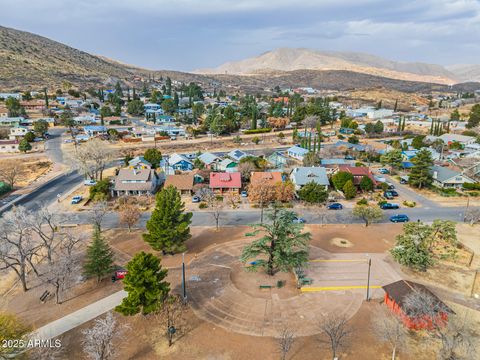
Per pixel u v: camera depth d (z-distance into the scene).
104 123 173.50
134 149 132.00
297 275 47.53
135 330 38.00
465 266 51.72
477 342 35.16
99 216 62.53
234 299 43.66
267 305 42.47
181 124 184.25
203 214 72.31
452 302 43.00
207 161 104.12
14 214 50.69
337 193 83.38
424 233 49.75
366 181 83.94
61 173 101.44
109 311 41.16
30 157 116.69
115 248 57.38
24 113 169.38
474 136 147.88
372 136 161.88
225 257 54.47
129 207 65.00
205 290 45.56
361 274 49.41
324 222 68.38
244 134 163.00
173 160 104.50
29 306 42.34
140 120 192.00
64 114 171.88
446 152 123.31
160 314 40.19
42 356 30.22
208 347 35.56
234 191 85.44
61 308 41.81
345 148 129.12
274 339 36.69
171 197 54.00
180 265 52.03
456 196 82.81
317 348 35.31
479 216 66.94
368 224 67.06
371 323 39.00
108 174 100.19
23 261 45.19
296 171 87.19
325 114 185.25
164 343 36.09
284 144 145.25
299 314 40.78
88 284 47.12
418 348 35.06
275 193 76.88
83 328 38.16
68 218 69.50
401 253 48.59
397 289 41.34
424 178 86.12
